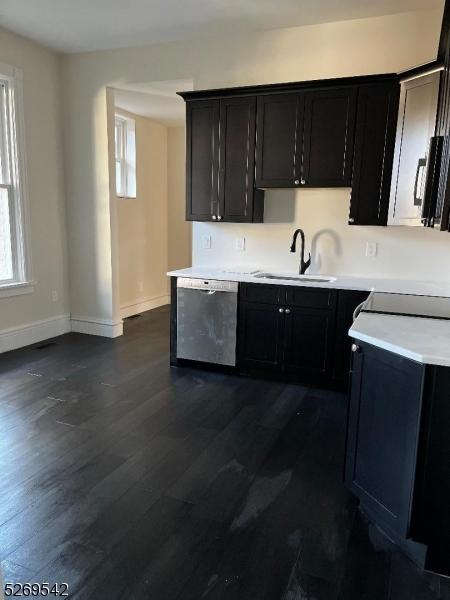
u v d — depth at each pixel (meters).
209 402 3.18
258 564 1.68
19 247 4.26
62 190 4.68
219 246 4.16
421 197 2.84
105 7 3.38
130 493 2.11
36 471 2.27
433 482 1.60
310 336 3.42
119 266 5.55
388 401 1.74
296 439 2.66
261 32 3.73
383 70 3.45
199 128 3.76
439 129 2.61
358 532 1.86
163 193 6.36
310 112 3.39
